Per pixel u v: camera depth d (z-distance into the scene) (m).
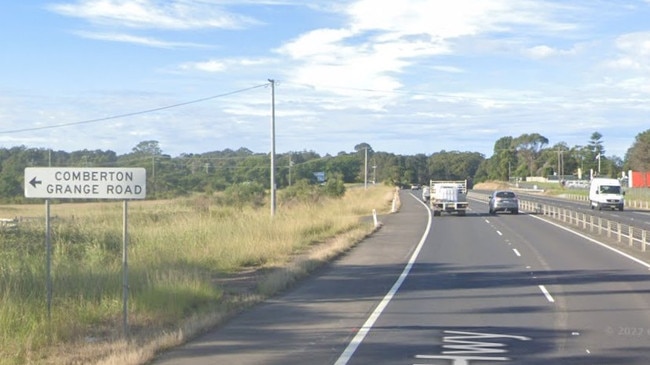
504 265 23.70
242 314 14.41
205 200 61.38
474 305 15.57
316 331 12.55
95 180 12.22
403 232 39.72
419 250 29.27
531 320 13.70
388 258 26.19
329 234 35.41
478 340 11.76
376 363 10.08
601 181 65.19
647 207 68.88
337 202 66.44
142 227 29.92
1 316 11.60
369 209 63.25
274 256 24.98
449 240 34.19
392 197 85.50
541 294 17.20
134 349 10.55
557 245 31.22
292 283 19.19
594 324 13.24
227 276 20.62
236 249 23.88
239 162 114.00
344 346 11.26
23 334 11.22
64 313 12.71
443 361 10.20
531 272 21.73
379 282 19.58
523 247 30.30
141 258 20.12
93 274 15.70
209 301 15.30
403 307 15.30
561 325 13.15
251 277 20.41
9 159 65.06
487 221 49.53
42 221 29.50
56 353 10.69
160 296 14.35
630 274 21.08
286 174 121.56
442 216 56.19
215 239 25.64
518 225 45.16
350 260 25.55
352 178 174.25
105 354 10.56
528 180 180.62
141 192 12.19
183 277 16.20
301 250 28.08
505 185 167.75
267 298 16.64
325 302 16.02
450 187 56.88
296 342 11.57
